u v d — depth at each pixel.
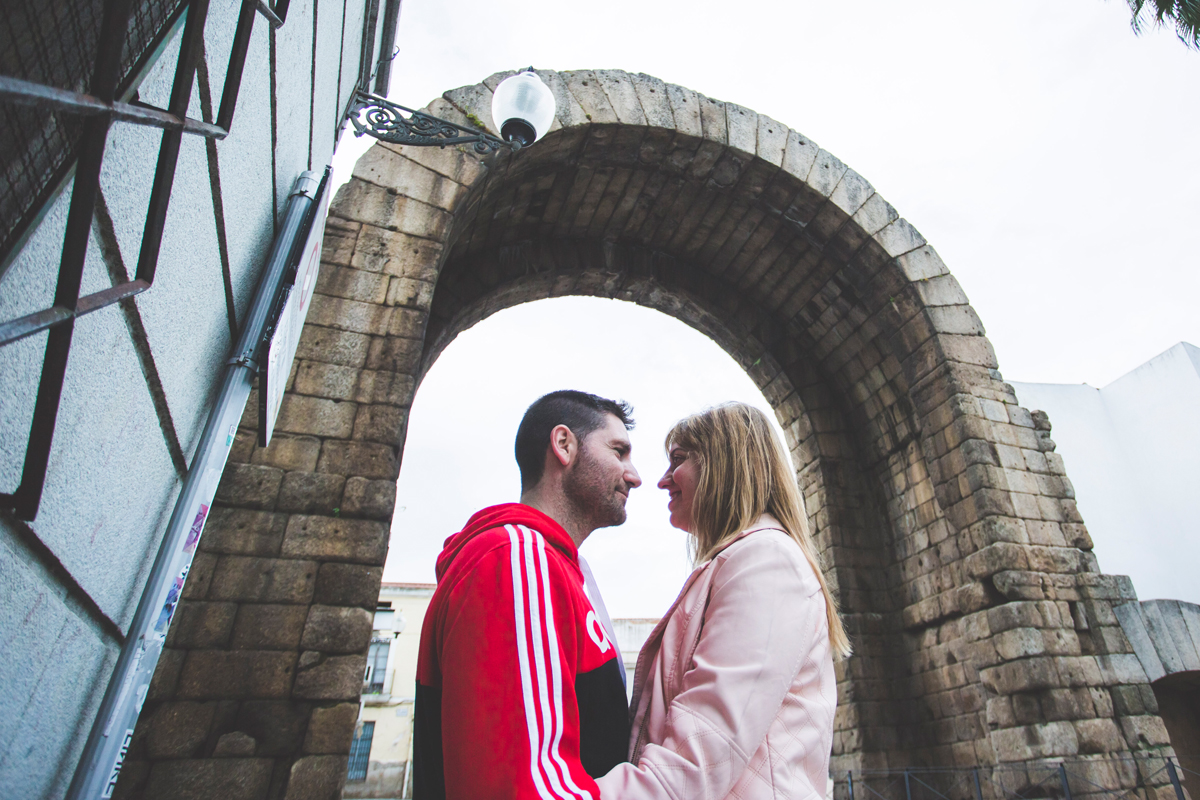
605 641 1.34
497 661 1.04
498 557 1.19
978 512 8.41
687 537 1.93
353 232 6.38
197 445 2.35
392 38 5.85
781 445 1.74
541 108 4.54
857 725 9.12
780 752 1.17
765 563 1.31
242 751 4.05
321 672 4.41
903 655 9.65
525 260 9.87
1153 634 8.13
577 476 1.64
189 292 1.93
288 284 2.69
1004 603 8.09
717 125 9.09
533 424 1.73
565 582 1.24
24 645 1.27
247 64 2.11
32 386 1.14
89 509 1.49
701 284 11.28
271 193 2.92
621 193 9.70
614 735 1.22
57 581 1.41
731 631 1.21
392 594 24.31
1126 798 6.81
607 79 8.73
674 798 0.99
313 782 4.08
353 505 5.07
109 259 1.37
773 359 11.48
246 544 4.70
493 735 0.95
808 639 1.25
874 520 10.65
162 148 1.23
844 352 11.00
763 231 10.31
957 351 9.19
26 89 0.73
